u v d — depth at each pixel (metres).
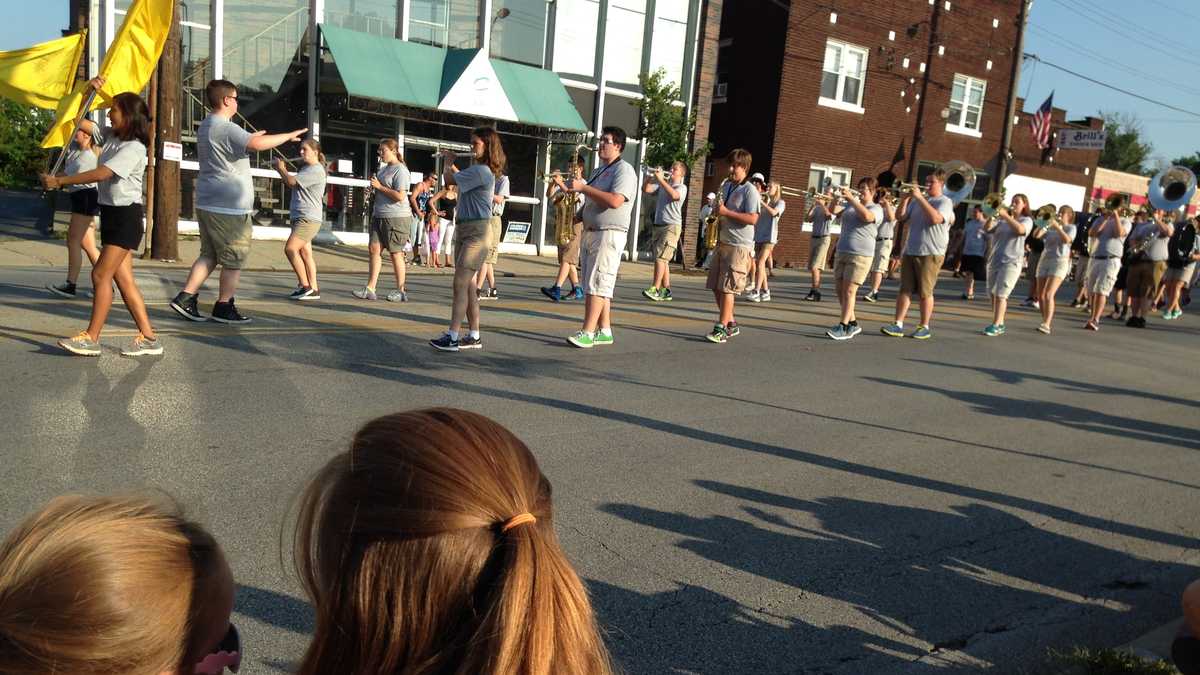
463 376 6.75
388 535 1.13
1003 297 11.98
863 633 3.45
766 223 14.02
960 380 8.62
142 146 6.03
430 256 16.06
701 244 21.77
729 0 24.86
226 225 7.67
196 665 1.17
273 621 3.00
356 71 16.59
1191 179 15.84
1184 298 20.73
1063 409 7.75
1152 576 4.29
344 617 1.16
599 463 5.05
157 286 9.92
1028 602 3.88
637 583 3.64
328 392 5.88
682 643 3.21
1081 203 33.69
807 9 23.73
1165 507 5.29
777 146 24.12
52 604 1.03
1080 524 4.88
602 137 8.19
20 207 20.56
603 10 20.52
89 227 8.52
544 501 1.24
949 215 10.84
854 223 10.41
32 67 9.51
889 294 17.66
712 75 21.92
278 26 16.92
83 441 4.52
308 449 4.70
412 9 18.19
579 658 1.19
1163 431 7.24
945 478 5.45
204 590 1.15
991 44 28.20
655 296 13.10
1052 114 32.09
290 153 17.27
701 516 4.43
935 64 26.91
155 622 1.08
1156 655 3.44
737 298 14.46
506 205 20.03
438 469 1.15
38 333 6.72
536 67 20.02
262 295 9.92
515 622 1.11
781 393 7.31
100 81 7.35
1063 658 3.34
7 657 1.04
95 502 1.16
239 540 3.56
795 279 20.66
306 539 1.25
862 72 25.42
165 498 1.26
